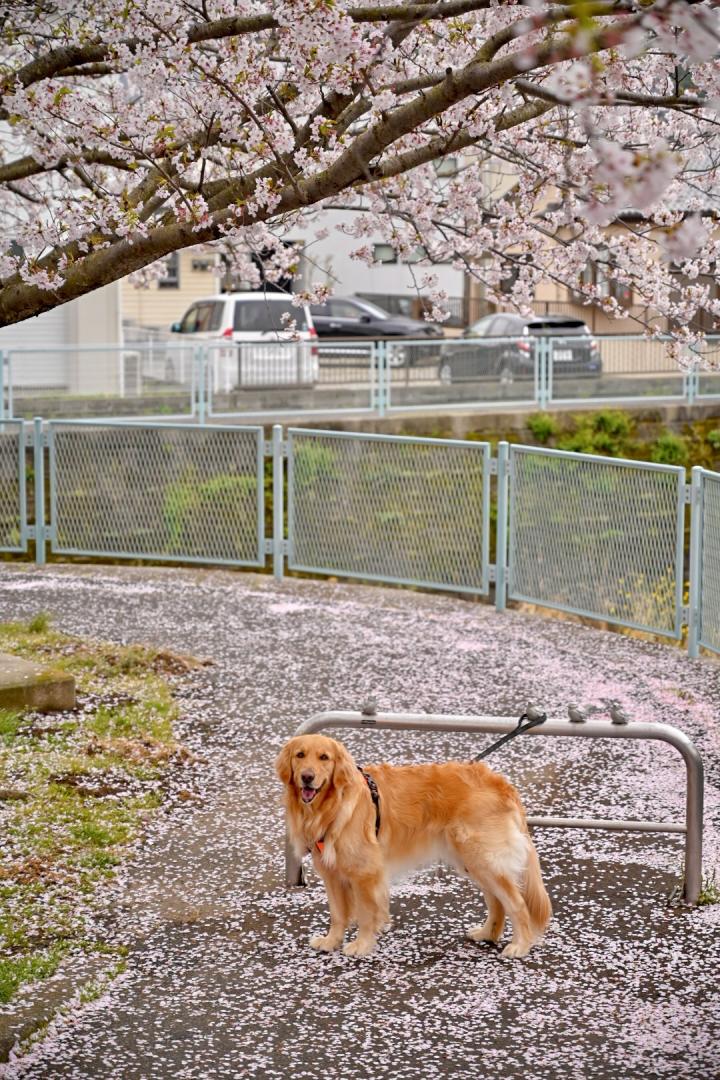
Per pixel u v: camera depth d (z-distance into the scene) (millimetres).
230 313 25656
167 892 6195
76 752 7965
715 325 9688
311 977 5328
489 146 8633
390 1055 4684
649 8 3943
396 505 12984
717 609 10430
